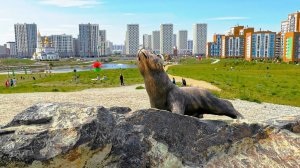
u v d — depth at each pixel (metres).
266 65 91.25
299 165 6.70
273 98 28.77
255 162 6.75
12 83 46.53
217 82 42.94
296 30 129.00
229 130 6.98
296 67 86.00
